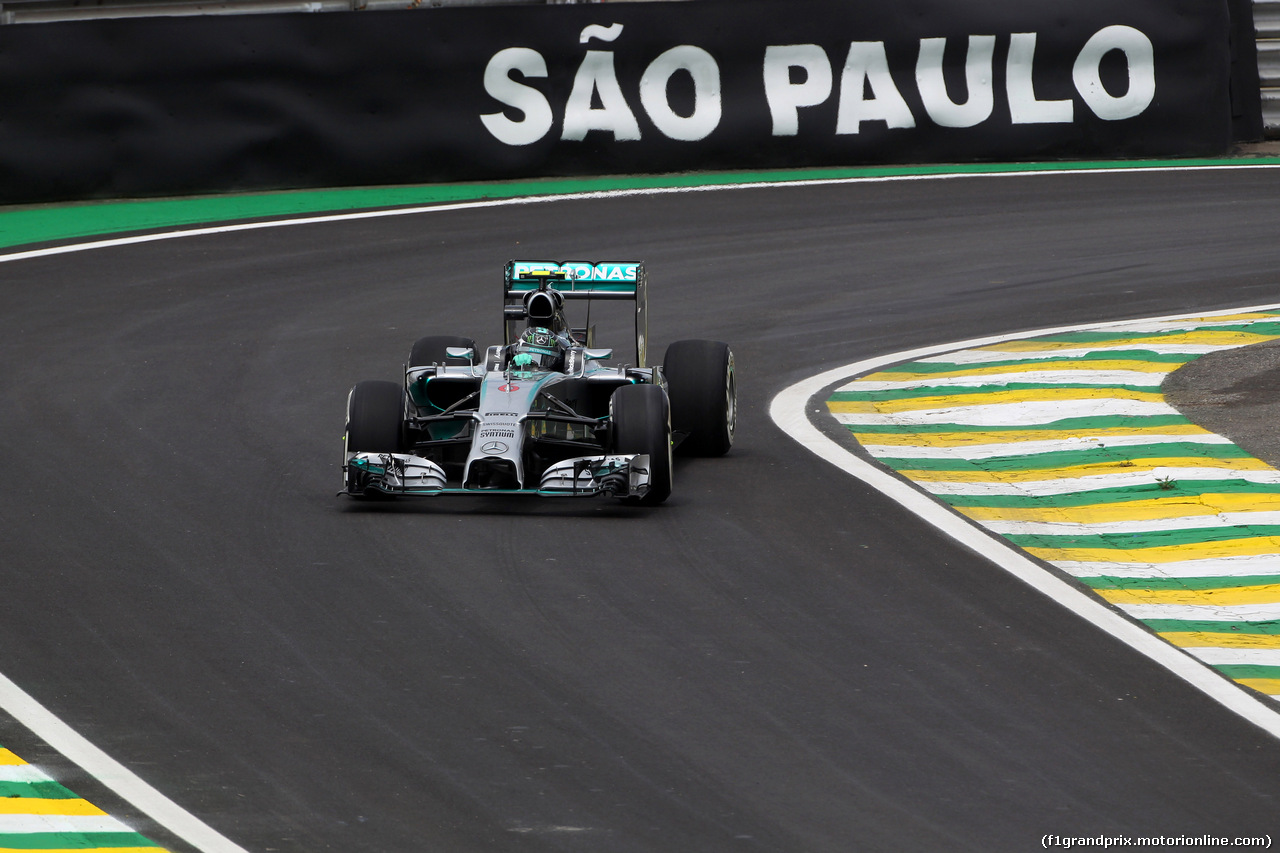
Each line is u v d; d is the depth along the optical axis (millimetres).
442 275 57531
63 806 19391
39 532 30188
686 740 21734
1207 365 44500
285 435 38125
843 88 76000
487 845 18734
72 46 69438
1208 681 24281
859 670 24312
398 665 24109
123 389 42469
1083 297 54250
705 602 27094
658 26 74688
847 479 35062
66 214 67812
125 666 23844
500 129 74125
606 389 36188
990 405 40969
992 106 76500
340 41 72125
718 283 56781
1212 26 76812
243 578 27828
